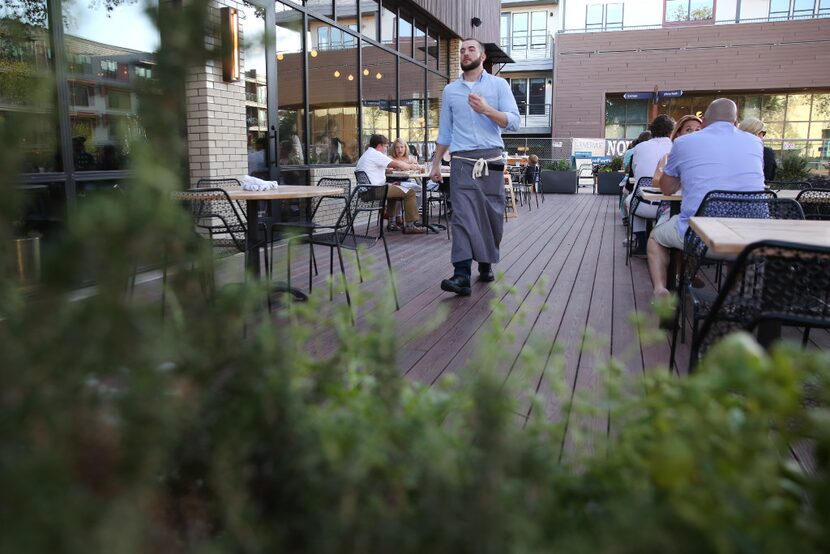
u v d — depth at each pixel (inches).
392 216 328.8
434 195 433.7
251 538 28.3
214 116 226.5
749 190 131.8
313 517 28.4
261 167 263.0
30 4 94.0
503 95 174.2
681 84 856.9
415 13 428.5
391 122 403.9
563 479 33.2
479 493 26.8
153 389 25.2
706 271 209.5
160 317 25.7
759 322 78.0
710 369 29.1
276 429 30.5
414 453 30.7
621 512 26.9
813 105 850.1
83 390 25.1
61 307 24.4
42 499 21.8
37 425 23.8
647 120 910.4
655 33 854.5
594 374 105.7
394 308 154.7
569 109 898.1
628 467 32.5
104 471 24.6
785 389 27.5
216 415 30.3
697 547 25.8
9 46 83.0
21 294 25.7
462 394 36.3
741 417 31.8
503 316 44.0
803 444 75.9
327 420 32.0
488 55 573.6
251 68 250.5
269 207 268.1
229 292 30.4
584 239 294.4
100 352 24.6
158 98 26.5
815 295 76.2
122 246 24.3
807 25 802.8
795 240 79.4
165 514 31.7
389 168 312.7
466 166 173.6
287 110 281.9
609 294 174.7
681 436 28.1
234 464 29.6
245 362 30.5
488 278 190.2
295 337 37.1
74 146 166.2
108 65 156.9
